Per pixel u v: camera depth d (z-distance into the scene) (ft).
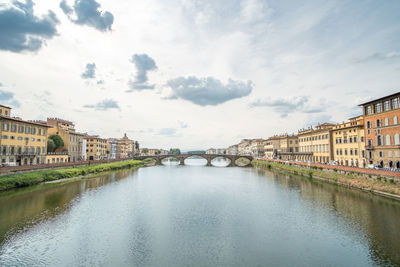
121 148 629.51
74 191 168.04
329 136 271.08
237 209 126.31
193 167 428.15
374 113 193.16
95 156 419.33
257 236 90.12
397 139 170.19
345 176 184.14
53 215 112.57
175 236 90.68
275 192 169.99
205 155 508.12
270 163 384.27
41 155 253.03
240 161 636.89
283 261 71.56
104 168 314.14
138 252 77.66
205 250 79.20
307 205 130.00
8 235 89.20
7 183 162.09
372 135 195.52
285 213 117.60
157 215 116.06
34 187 175.42
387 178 143.95
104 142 469.16
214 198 153.07
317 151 302.66
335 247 79.71
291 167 294.46
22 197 144.36
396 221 99.40
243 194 165.27
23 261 71.10
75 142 356.59
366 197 140.26
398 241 82.12
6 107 246.27
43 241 84.89
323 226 98.12
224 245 82.84
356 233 89.56
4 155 204.44
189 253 77.15
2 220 104.42
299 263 70.23
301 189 177.27
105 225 101.65
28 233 91.30
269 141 502.79
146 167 425.69
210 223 104.68
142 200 146.82
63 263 70.38
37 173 195.42
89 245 82.43
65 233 92.27
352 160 231.30
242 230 96.32
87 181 217.97
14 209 120.26
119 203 138.41
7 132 207.92
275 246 81.66
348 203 129.39
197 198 153.17
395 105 172.35
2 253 75.92
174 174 300.81
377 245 79.77
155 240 87.10
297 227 98.48
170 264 70.28
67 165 252.01
